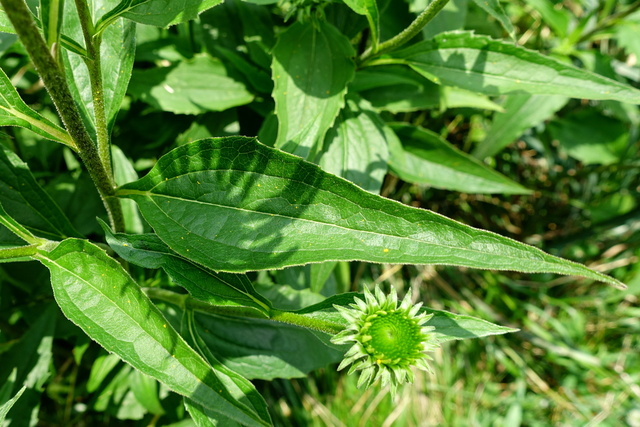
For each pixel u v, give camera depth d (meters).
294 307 0.31
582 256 0.56
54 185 0.33
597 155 0.49
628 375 0.52
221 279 0.22
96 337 0.20
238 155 0.21
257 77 0.32
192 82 0.32
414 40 0.35
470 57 0.28
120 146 0.35
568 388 0.52
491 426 0.51
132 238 0.22
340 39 0.28
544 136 0.51
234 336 0.30
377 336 0.21
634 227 0.54
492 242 0.20
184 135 0.33
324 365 0.31
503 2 0.46
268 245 0.21
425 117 0.46
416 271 0.52
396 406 0.49
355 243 0.20
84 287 0.20
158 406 0.32
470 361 0.52
